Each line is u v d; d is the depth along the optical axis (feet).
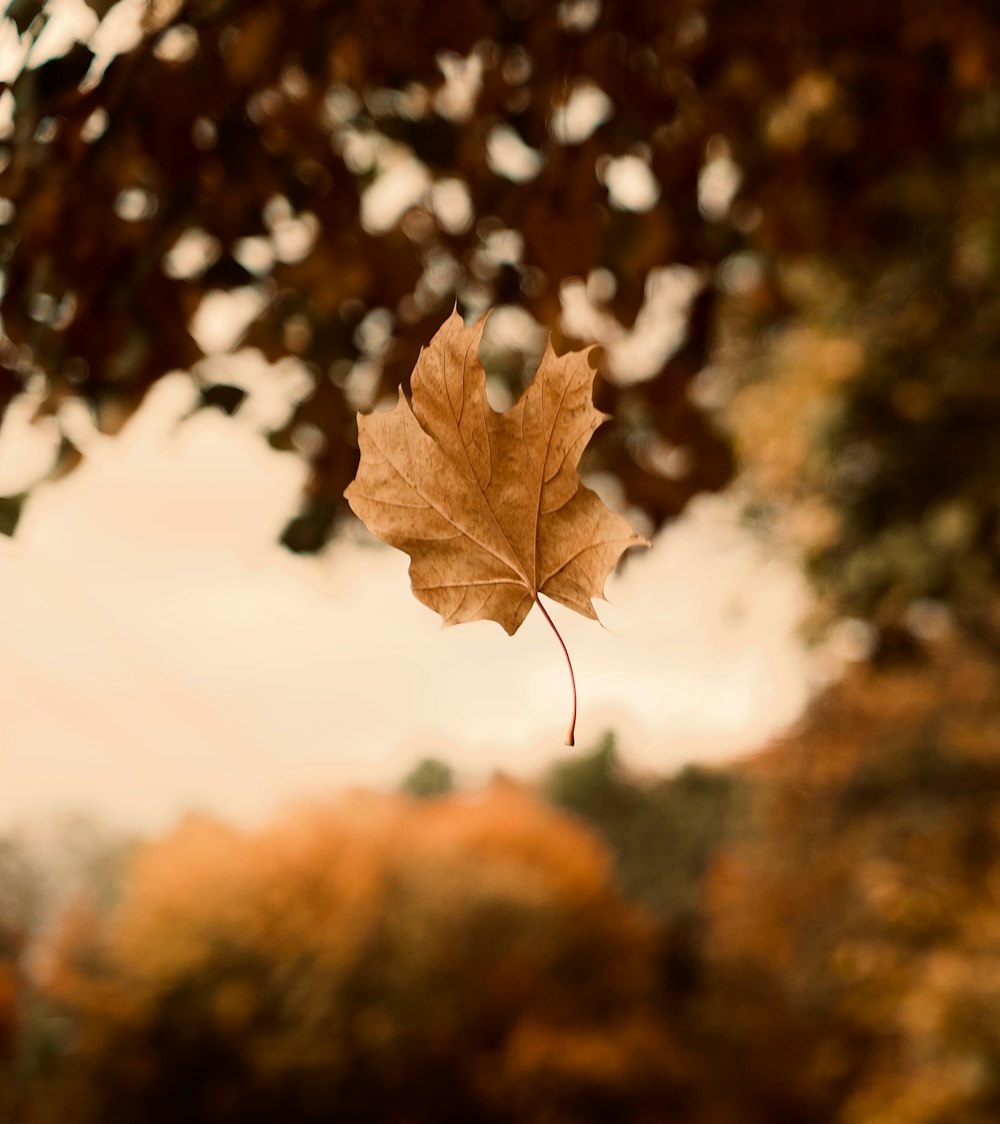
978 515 9.01
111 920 21.35
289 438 4.15
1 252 3.12
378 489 1.16
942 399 9.37
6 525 3.16
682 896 45.98
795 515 12.41
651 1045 23.95
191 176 3.22
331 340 4.15
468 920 23.59
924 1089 12.30
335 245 3.86
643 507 5.14
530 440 1.13
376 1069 20.58
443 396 1.16
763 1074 22.86
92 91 2.88
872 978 12.22
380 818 26.32
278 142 3.63
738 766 32.01
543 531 1.13
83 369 3.33
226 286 3.65
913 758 17.92
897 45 4.60
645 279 4.34
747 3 4.22
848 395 10.02
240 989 20.29
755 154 5.02
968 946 11.29
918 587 9.67
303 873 22.45
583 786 53.57
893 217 5.61
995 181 8.28
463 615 1.15
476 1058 21.62
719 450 5.16
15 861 20.33
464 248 4.31
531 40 3.93
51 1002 19.02
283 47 3.21
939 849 13.19
